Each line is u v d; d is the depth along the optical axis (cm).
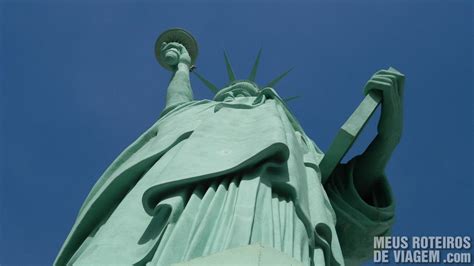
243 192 2978
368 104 3866
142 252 2869
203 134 3572
